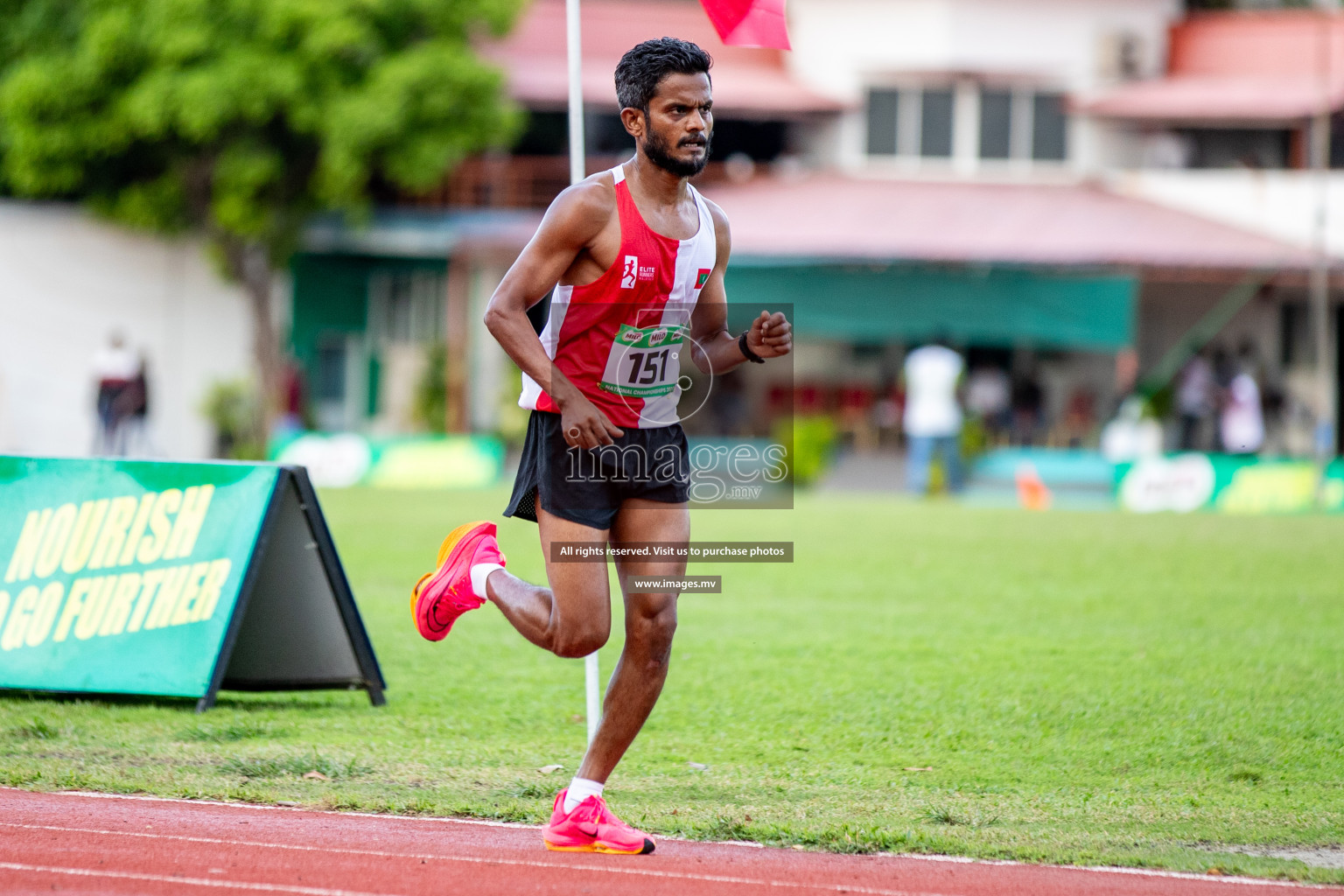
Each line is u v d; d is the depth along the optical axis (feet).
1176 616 114.21
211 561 80.33
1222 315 342.85
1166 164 348.38
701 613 114.73
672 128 51.96
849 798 64.39
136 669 79.71
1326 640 104.01
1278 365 344.49
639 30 370.53
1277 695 85.61
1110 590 128.57
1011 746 74.18
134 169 336.29
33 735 73.10
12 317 343.87
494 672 92.02
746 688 87.25
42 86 308.81
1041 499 241.14
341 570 81.05
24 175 319.88
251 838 56.08
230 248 335.26
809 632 106.32
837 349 357.20
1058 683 88.28
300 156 329.93
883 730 77.36
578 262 53.16
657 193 53.36
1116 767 70.33
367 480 271.28
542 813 60.70
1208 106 336.29
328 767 67.56
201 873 51.16
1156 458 241.35
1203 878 53.42
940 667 93.30
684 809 61.93
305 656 82.38
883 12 349.61
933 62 347.15
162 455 343.67
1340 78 336.90
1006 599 122.62
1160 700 83.97
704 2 69.46
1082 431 331.77
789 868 53.62
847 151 353.10
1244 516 216.33
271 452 273.13
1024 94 349.82
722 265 57.41
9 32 316.19
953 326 318.45
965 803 63.72
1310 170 343.05
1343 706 82.74
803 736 76.13
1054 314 317.01
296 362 339.36
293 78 305.73
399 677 90.22
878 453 331.57
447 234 348.18
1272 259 306.96
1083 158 349.41
